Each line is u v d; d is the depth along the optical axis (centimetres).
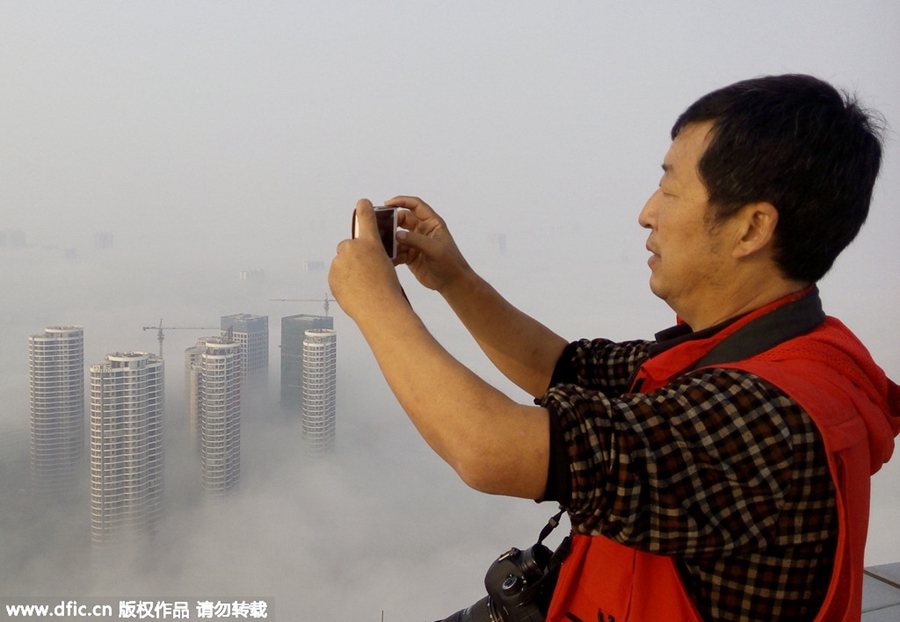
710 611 55
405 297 62
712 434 50
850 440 51
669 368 63
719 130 56
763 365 54
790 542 51
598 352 89
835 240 57
